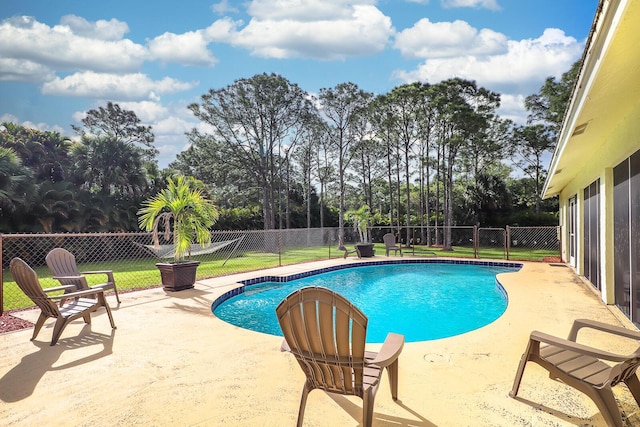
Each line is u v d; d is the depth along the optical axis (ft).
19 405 10.01
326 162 122.31
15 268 14.49
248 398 10.27
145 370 12.26
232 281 30.99
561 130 19.47
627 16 7.95
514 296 23.90
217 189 111.45
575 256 36.47
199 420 9.18
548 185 39.96
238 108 92.32
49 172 73.67
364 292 31.42
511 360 12.82
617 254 20.04
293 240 77.66
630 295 17.40
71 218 56.65
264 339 15.51
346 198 129.59
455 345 14.43
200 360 13.14
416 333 20.33
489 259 47.65
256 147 97.35
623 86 12.30
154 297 24.40
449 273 41.57
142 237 55.98
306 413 9.43
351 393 8.14
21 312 20.58
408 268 45.11
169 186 27.76
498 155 101.50
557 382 11.02
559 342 8.88
